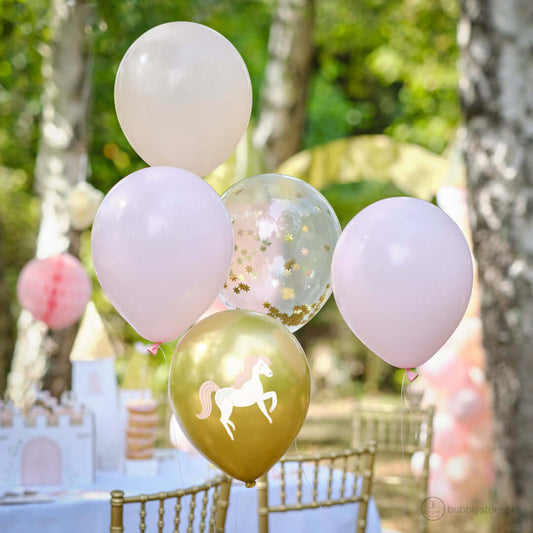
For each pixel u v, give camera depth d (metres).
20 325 6.54
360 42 11.00
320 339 12.95
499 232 3.84
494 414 3.95
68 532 2.84
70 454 3.31
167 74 2.45
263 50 11.82
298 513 3.34
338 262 2.48
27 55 8.11
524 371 3.80
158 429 4.91
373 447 3.42
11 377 6.54
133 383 3.81
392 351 2.49
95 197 6.07
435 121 11.62
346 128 13.84
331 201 11.54
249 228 2.61
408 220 2.41
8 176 10.42
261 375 2.25
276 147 8.02
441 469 5.34
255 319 2.36
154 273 2.21
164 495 2.58
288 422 2.28
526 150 3.80
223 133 2.53
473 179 3.94
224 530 3.00
